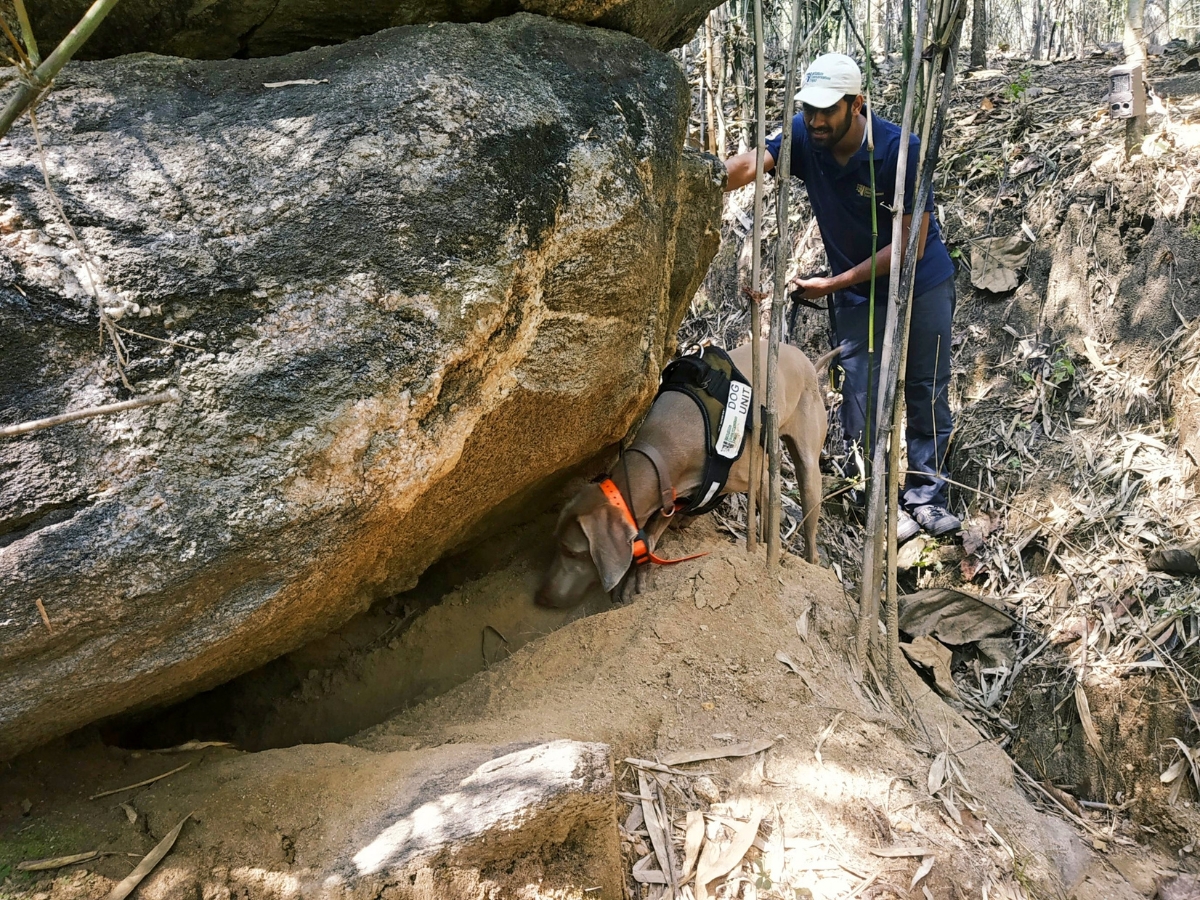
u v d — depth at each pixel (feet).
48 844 6.47
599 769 6.99
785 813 8.46
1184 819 11.63
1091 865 10.37
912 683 11.89
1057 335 16.30
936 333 14.78
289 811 6.86
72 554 5.80
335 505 6.66
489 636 10.85
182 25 7.36
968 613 13.80
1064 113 18.70
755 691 9.68
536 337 7.75
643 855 7.75
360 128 6.73
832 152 13.62
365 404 6.62
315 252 6.52
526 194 7.27
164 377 6.11
